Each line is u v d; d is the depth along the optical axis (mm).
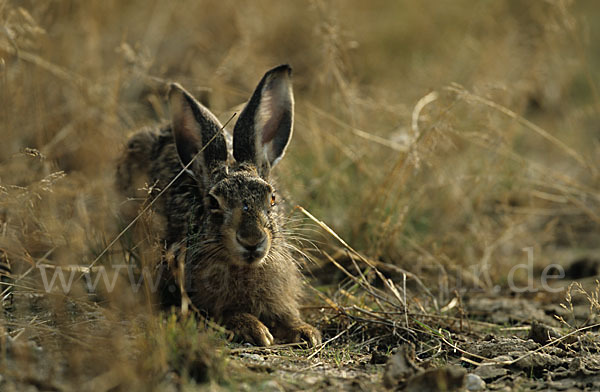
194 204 9688
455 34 18578
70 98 13000
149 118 13719
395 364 7137
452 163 13125
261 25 16766
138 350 7320
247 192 9102
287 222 10109
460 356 8266
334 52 12977
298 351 8469
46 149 11453
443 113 11180
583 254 12555
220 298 9391
